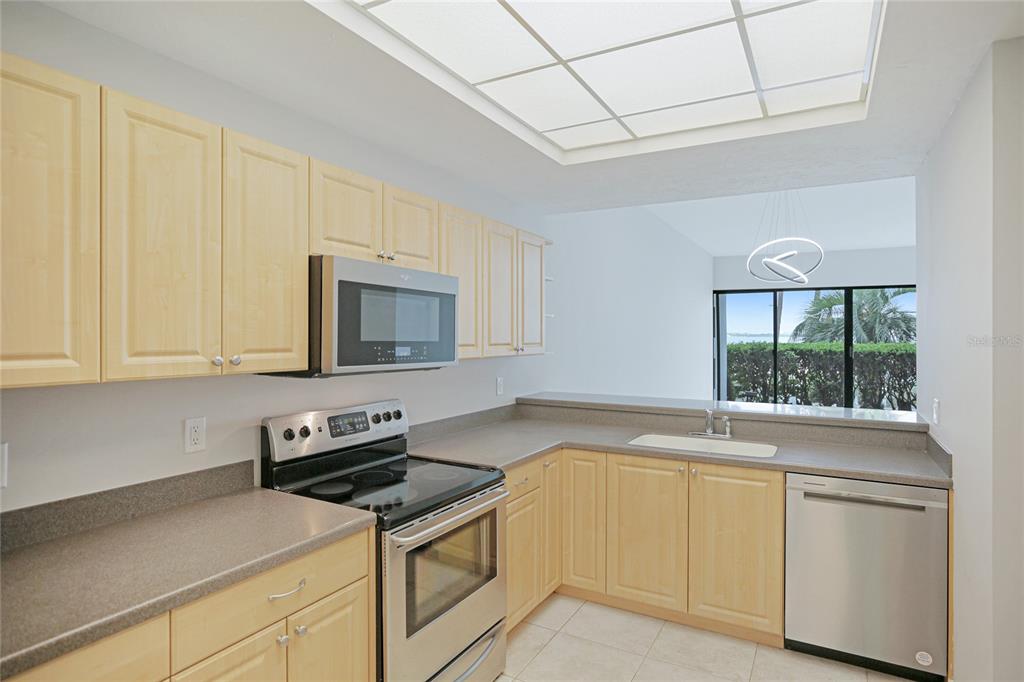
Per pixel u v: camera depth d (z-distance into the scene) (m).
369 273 2.02
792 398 8.14
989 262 1.69
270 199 1.76
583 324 4.68
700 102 2.28
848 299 7.79
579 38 1.82
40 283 1.23
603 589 2.90
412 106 2.14
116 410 1.66
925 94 1.98
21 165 1.20
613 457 2.87
